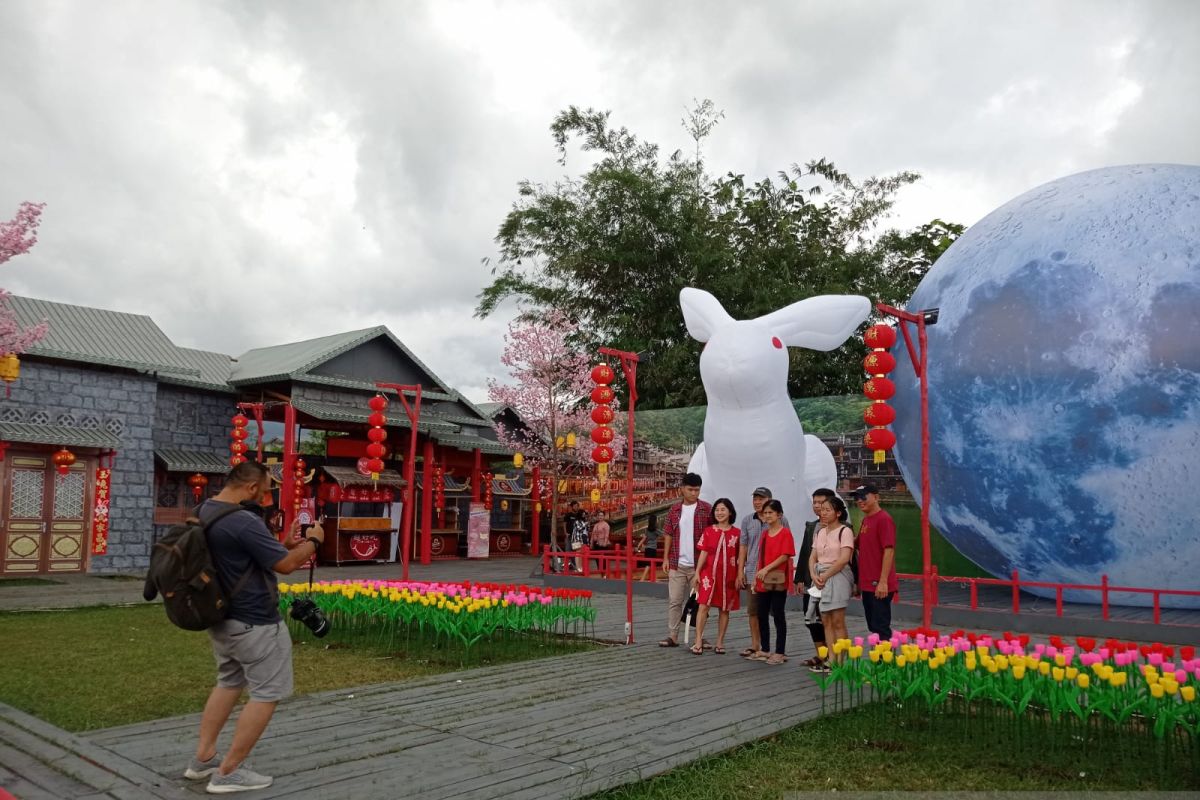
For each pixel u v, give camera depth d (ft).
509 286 92.07
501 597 30.96
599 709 20.52
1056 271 38.14
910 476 44.96
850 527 25.64
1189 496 34.91
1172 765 16.51
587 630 34.09
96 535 57.00
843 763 16.57
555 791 14.58
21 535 54.54
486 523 80.48
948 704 20.89
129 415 59.72
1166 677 16.58
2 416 53.78
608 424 33.30
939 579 38.40
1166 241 36.96
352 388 71.56
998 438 38.42
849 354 83.41
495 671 25.32
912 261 87.71
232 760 14.44
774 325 43.57
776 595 27.76
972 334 39.73
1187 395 34.63
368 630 31.91
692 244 85.10
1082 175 43.11
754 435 42.57
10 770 15.55
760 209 89.76
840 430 56.34
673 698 21.84
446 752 16.84
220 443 69.00
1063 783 15.49
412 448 46.52
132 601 41.60
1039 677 18.10
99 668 25.13
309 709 20.33
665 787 15.05
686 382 85.81
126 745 17.08
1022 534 38.93
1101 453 35.94
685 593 30.89
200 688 22.58
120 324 63.67
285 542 16.19
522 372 80.53
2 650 28.04
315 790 14.57
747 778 15.64
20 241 44.42
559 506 81.56
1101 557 37.29
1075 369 36.45
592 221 88.58
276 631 14.92
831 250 89.86
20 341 46.44
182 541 14.17
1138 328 35.68
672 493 66.28
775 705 21.22
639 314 87.25
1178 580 36.60
